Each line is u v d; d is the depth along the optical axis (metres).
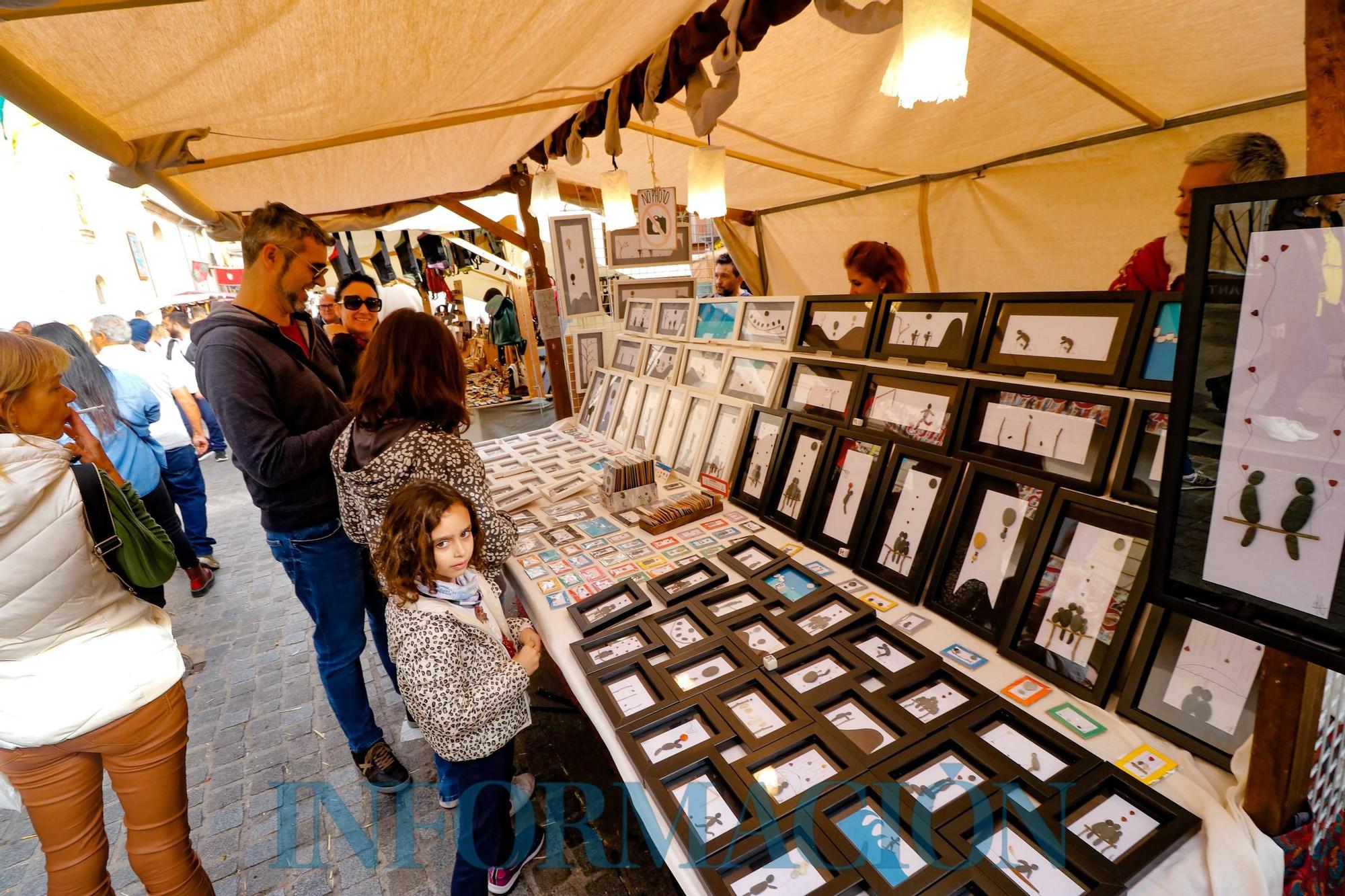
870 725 1.17
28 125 6.39
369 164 2.89
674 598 1.68
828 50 2.02
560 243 4.11
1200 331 0.77
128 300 8.62
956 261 3.84
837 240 4.69
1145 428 1.20
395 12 1.25
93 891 1.55
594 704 1.33
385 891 1.86
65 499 1.29
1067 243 3.18
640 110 2.13
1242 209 0.71
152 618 1.54
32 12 0.85
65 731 1.38
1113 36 1.82
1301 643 0.74
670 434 2.75
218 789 2.30
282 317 2.01
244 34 1.18
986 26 1.72
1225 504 0.79
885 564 1.63
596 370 3.71
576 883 1.82
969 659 1.31
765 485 2.10
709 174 2.14
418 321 1.61
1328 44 0.67
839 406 1.94
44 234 6.59
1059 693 1.20
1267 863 0.87
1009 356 1.51
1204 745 1.02
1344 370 0.66
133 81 1.30
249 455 1.75
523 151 3.49
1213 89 2.25
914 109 2.47
